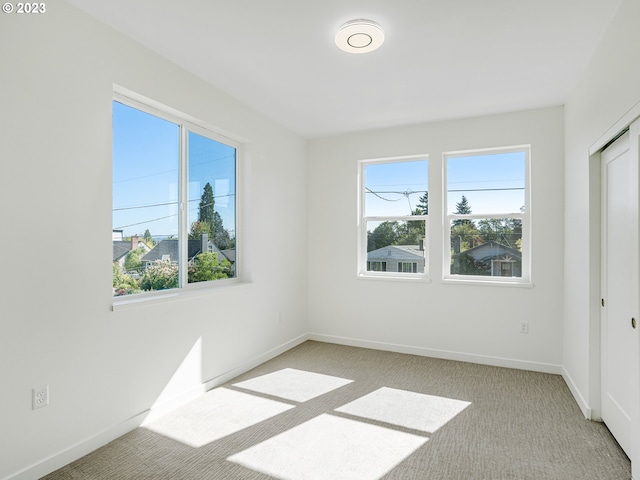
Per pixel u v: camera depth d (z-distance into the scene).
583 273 2.77
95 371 2.22
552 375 3.49
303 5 2.05
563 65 2.74
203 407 2.79
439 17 2.16
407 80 3.02
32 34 1.91
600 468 2.04
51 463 1.98
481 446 2.26
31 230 1.90
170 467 2.04
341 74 2.93
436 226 4.05
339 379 3.37
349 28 2.23
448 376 3.45
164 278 2.86
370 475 1.99
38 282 1.93
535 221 3.62
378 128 4.29
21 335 1.86
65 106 2.06
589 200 2.62
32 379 1.91
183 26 2.29
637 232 1.90
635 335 1.94
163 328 2.69
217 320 3.22
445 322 4.01
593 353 2.59
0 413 1.78
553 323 3.55
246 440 2.33
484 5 2.04
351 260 4.51
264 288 3.89
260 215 3.83
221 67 2.82
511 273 3.83
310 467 2.05
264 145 3.88
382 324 4.33
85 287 2.16
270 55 2.63
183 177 3.02
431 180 4.07
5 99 1.80
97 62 2.22
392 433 2.42
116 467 2.04
